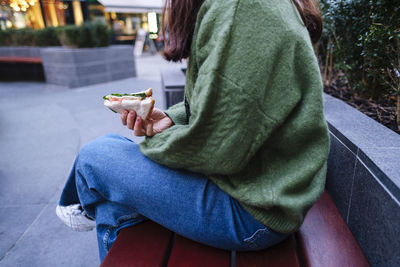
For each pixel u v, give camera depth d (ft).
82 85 20.94
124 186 3.10
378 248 2.86
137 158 3.19
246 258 3.09
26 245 5.59
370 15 5.24
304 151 2.73
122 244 3.24
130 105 3.05
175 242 3.29
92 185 3.21
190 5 2.85
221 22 2.52
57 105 15.61
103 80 22.33
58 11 40.60
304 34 2.55
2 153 9.55
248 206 2.84
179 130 2.88
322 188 2.97
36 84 22.58
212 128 2.60
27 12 37.37
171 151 2.83
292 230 2.82
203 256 3.10
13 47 27.66
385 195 2.74
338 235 3.37
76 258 5.29
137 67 31.53
